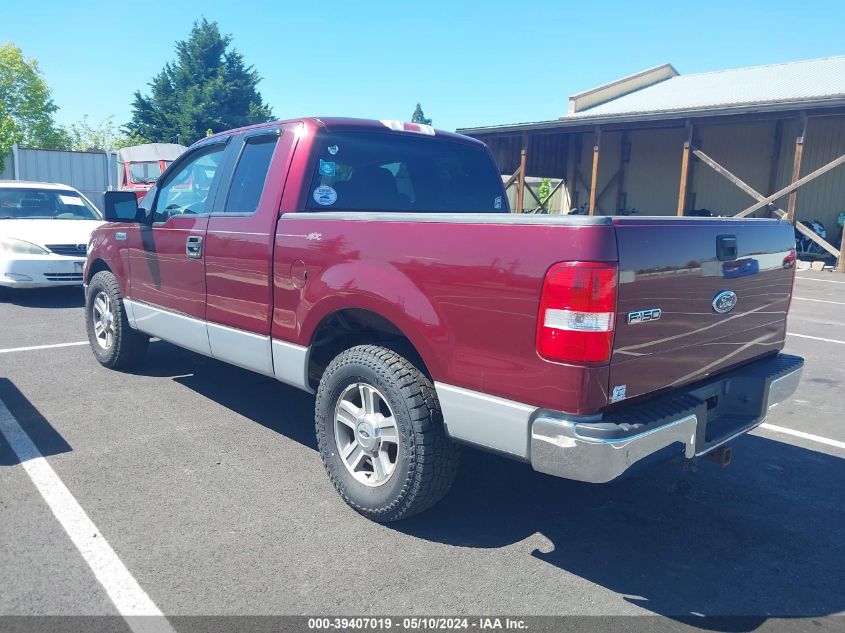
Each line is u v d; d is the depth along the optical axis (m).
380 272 3.40
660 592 3.07
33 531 3.38
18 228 9.41
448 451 3.36
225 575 3.07
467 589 3.04
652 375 3.00
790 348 8.22
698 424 3.14
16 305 9.39
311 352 3.93
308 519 3.60
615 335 2.75
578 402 2.72
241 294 4.31
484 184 5.17
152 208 5.37
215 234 4.49
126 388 5.71
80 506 3.65
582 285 2.67
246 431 4.82
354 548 3.34
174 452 4.41
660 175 23.47
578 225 2.69
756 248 3.57
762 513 3.87
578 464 2.73
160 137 57.41
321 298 3.70
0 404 5.24
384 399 3.43
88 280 6.52
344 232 3.60
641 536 3.57
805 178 15.63
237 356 4.44
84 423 4.88
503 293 2.90
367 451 3.59
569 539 3.52
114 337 5.95
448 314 3.12
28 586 2.93
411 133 4.70
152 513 3.60
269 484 3.99
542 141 24.45
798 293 12.99
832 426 5.39
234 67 58.16
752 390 3.61
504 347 2.92
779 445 4.95
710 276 3.23
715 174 22.12
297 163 4.09
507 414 2.93
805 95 20.31
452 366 3.12
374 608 2.87
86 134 68.44
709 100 22.59
